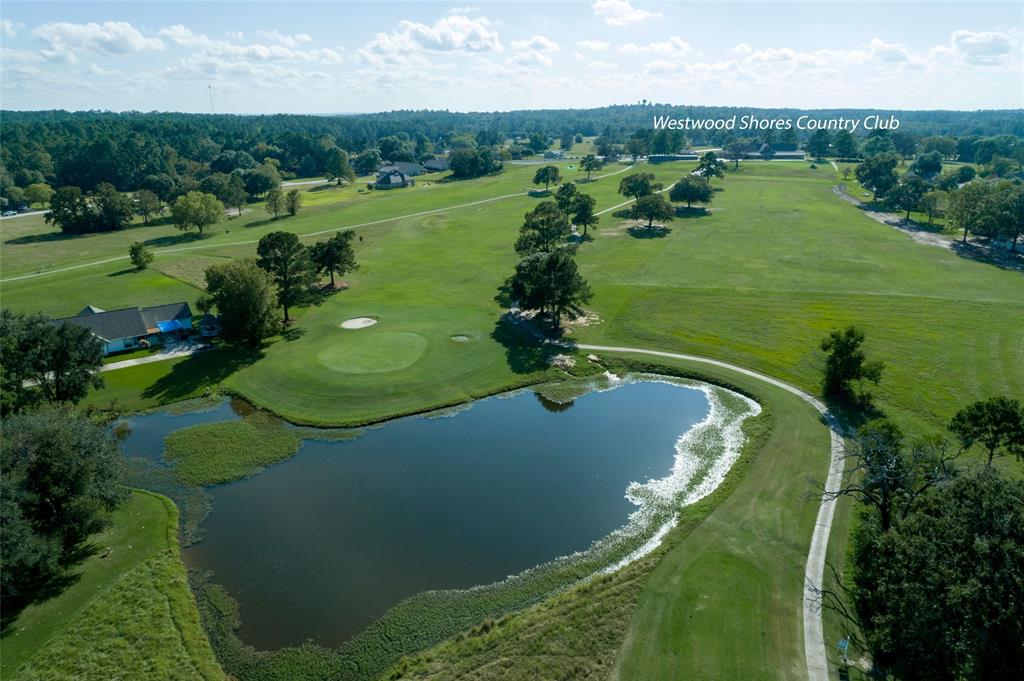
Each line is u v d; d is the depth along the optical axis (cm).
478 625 3272
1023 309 7750
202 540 3978
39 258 11575
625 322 7750
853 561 3594
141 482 4675
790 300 8312
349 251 9412
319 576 3634
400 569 3684
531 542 3934
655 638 3108
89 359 5628
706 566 3612
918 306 7962
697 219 14075
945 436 4962
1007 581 2380
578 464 4875
